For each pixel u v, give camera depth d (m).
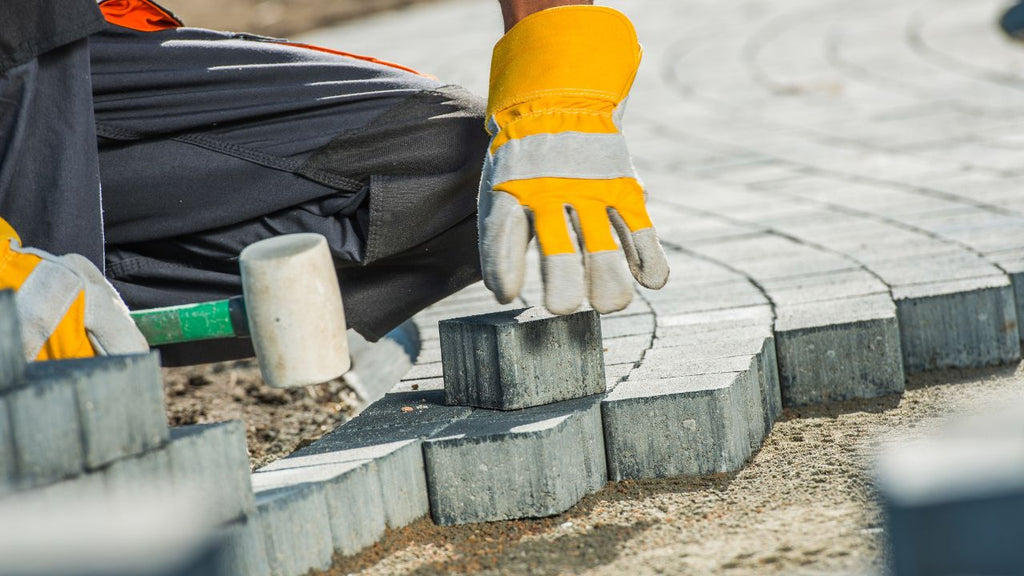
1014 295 5.55
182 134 4.38
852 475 4.06
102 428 2.87
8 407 2.65
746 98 14.05
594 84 3.91
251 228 4.50
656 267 3.87
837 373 5.04
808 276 6.22
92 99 4.21
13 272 3.61
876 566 3.14
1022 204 7.55
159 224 4.43
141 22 4.52
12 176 4.08
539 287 6.86
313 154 4.36
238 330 3.85
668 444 4.22
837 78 14.73
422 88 4.39
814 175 9.71
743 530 3.62
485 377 4.29
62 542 2.23
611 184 3.85
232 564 3.16
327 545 3.58
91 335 3.72
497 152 3.87
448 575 3.49
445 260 4.64
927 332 5.40
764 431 4.66
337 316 3.59
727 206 8.80
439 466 3.98
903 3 20.94
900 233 7.09
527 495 3.94
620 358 4.95
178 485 3.08
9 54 4.06
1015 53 15.14
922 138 10.77
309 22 21.50
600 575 3.37
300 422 5.77
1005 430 2.16
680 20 21.19
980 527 2.05
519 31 3.98
